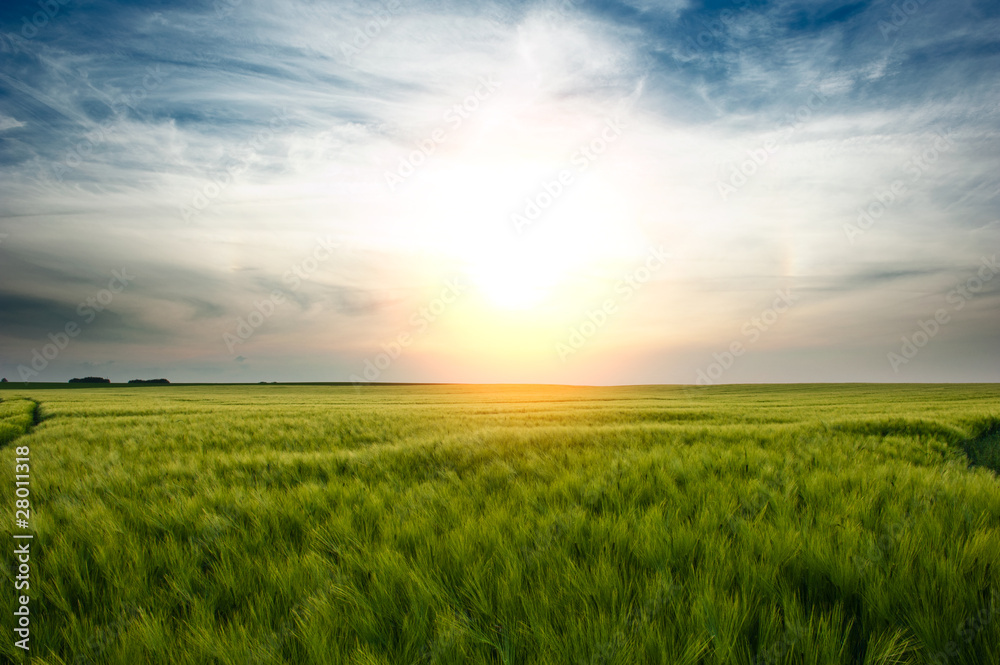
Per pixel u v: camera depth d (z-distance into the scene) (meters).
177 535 3.80
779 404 35.88
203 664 2.15
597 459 6.50
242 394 62.12
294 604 2.61
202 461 7.29
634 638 2.14
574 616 2.31
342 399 50.81
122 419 18.44
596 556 3.03
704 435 9.90
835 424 12.40
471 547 3.12
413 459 7.46
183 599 2.80
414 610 2.41
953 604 2.29
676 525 3.39
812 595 2.65
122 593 2.80
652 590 2.45
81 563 3.19
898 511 3.61
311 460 7.17
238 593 2.83
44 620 2.59
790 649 2.07
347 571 2.95
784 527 3.33
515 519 3.58
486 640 2.21
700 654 2.04
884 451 8.69
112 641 2.30
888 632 2.24
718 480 5.07
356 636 2.34
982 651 2.06
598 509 4.24
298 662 2.17
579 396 59.31
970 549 2.82
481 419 19.48
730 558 2.87
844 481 4.88
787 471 5.39
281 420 17.75
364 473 6.34
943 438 11.32
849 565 2.66
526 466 6.37
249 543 3.50
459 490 5.03
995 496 4.06
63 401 39.16
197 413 23.72
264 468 6.73
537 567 2.89
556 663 2.03
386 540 3.38
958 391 56.28
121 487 5.45
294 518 4.06
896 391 58.62
